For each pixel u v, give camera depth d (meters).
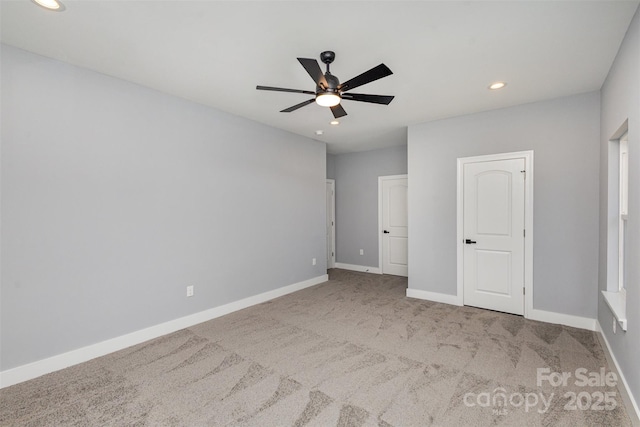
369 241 6.14
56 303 2.40
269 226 4.27
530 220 3.41
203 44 2.19
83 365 2.47
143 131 2.92
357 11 1.81
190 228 3.32
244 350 2.72
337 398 2.02
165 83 2.86
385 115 3.80
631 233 1.91
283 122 4.11
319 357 2.58
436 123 4.03
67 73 2.45
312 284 5.03
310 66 1.98
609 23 1.92
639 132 1.74
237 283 3.82
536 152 3.36
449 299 4.00
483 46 2.20
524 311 3.47
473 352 2.65
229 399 2.02
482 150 3.69
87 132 2.56
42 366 2.32
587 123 3.08
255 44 2.19
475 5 1.76
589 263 3.10
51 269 2.38
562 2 1.74
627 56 2.00
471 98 3.23
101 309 2.64
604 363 2.45
